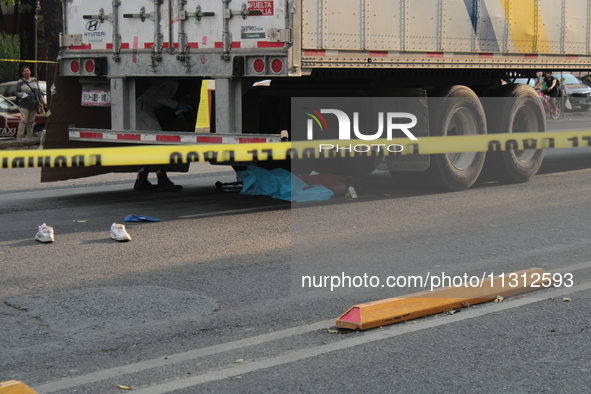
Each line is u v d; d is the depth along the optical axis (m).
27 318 5.11
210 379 4.06
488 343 4.59
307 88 10.16
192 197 10.49
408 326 4.92
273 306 5.35
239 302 5.45
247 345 4.57
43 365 4.29
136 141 9.62
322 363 4.28
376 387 3.94
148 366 4.25
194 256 6.87
